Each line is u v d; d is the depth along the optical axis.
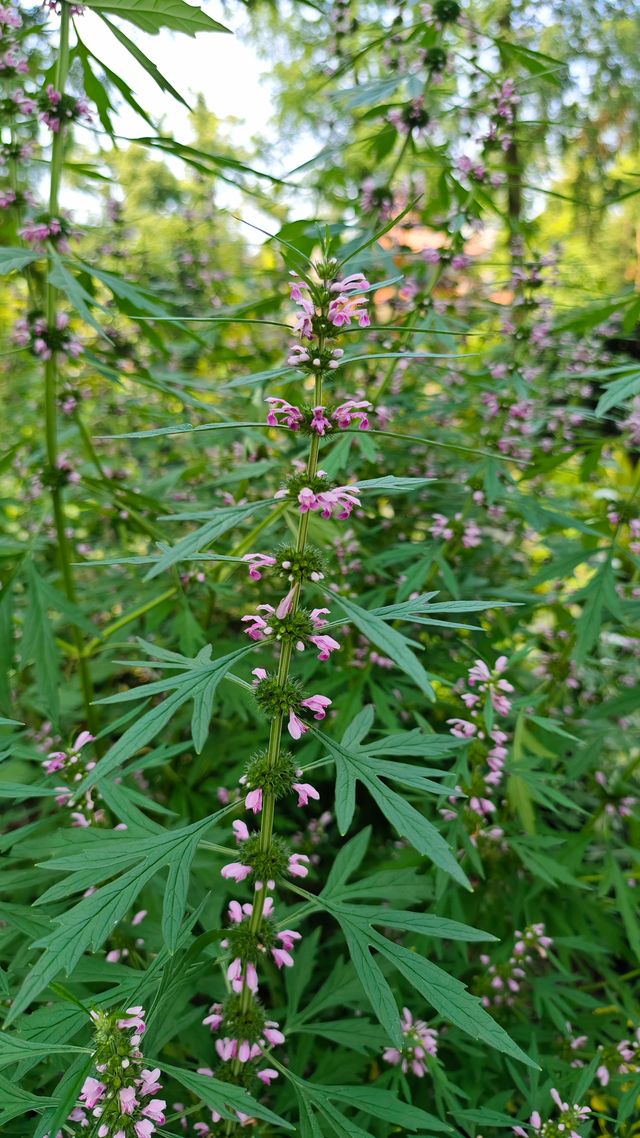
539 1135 2.25
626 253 7.91
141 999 1.84
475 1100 2.63
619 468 5.42
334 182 4.86
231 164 2.67
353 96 3.80
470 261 3.98
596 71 7.40
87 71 3.07
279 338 5.36
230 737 3.97
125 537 5.02
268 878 1.93
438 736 1.90
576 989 3.08
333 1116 1.93
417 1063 2.52
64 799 2.35
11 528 5.55
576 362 4.80
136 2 2.52
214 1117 2.07
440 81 3.91
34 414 5.39
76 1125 1.81
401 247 4.14
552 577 3.41
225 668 1.64
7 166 3.21
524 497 3.66
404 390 4.62
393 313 4.74
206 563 4.10
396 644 1.42
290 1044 2.94
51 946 1.45
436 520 3.90
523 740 3.27
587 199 7.71
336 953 3.62
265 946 1.99
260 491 4.67
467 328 4.09
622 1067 2.91
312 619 1.79
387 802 1.58
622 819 3.80
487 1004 3.04
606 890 3.26
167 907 1.59
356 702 3.65
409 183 4.28
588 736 3.60
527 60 3.76
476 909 3.26
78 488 4.48
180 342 5.73
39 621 3.08
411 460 4.50
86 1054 1.70
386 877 2.26
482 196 3.94
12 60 2.94
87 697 3.81
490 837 3.05
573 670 3.79
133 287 3.16
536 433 4.84
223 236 6.10
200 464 4.63
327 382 1.86
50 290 3.23
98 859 1.66
